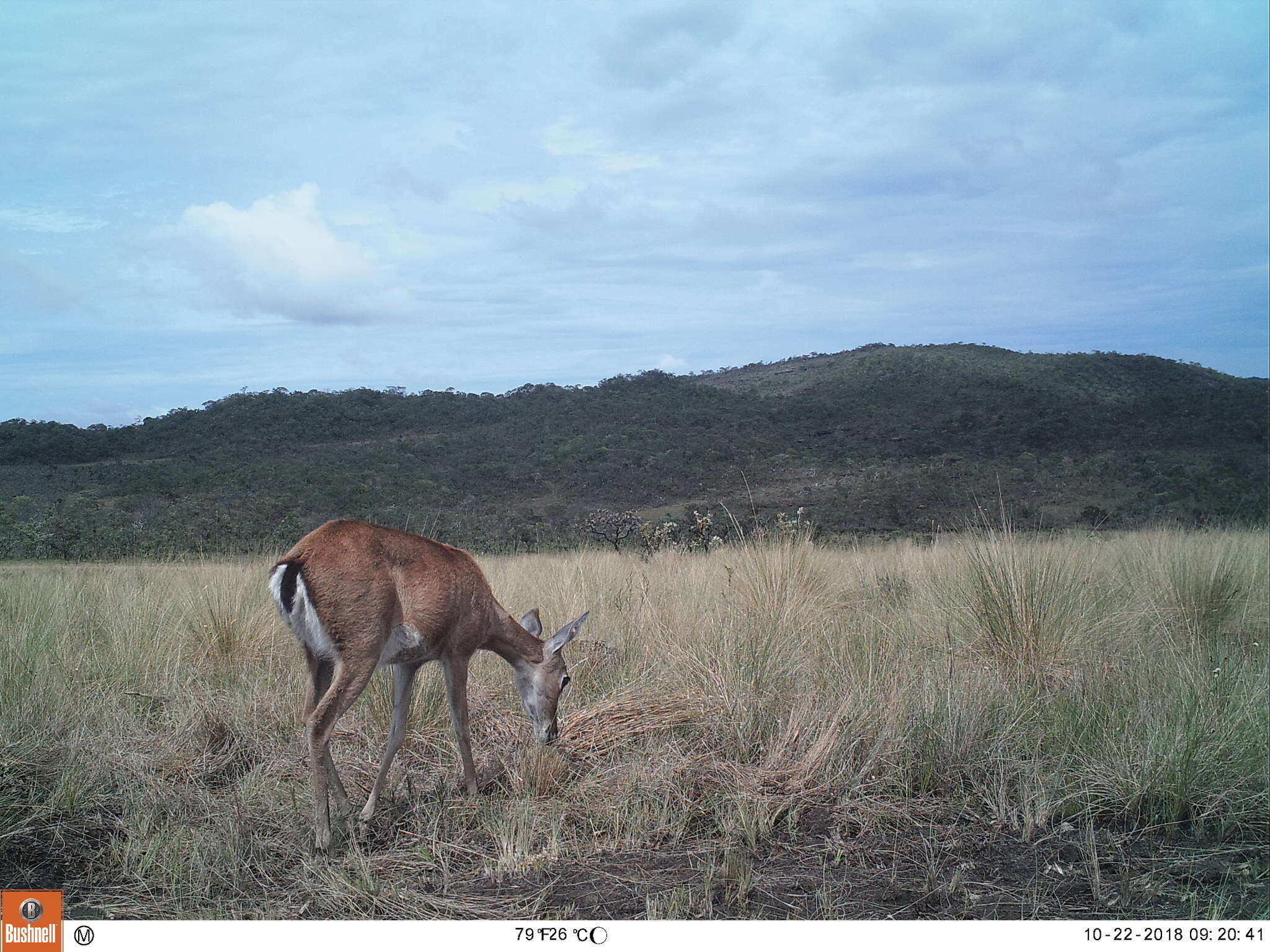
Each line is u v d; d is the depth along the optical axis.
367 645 4.52
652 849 4.33
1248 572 9.80
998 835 4.42
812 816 4.64
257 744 5.38
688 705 5.93
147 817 4.31
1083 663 6.55
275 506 34.75
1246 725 5.03
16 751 4.71
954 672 6.17
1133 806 4.60
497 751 5.57
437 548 5.03
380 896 3.79
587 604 8.65
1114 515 27.08
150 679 6.45
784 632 7.12
